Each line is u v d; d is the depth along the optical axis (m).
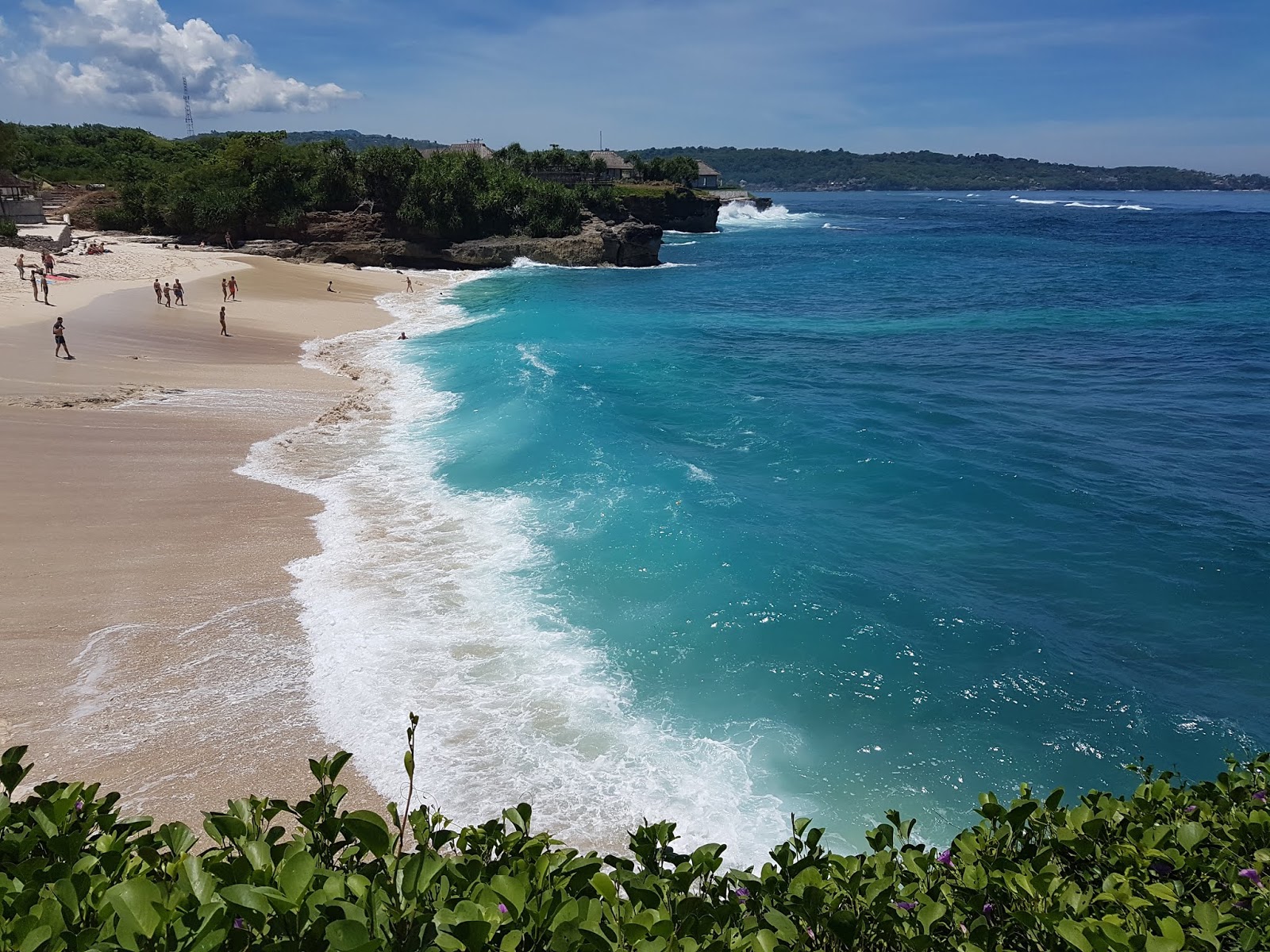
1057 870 4.00
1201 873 4.11
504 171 84.81
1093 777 10.47
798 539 16.72
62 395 24.20
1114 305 49.38
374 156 72.44
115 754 10.12
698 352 37.03
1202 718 11.55
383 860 3.76
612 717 11.20
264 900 3.19
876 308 51.03
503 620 13.50
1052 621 13.98
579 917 3.42
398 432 24.17
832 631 13.17
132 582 14.27
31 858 3.76
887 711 11.49
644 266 78.94
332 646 12.64
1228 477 20.39
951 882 4.07
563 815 9.47
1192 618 14.08
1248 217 147.88
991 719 11.41
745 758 10.54
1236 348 36.19
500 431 23.08
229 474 19.88
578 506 17.89
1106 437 23.75
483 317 46.69
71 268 48.78
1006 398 28.42
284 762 10.10
